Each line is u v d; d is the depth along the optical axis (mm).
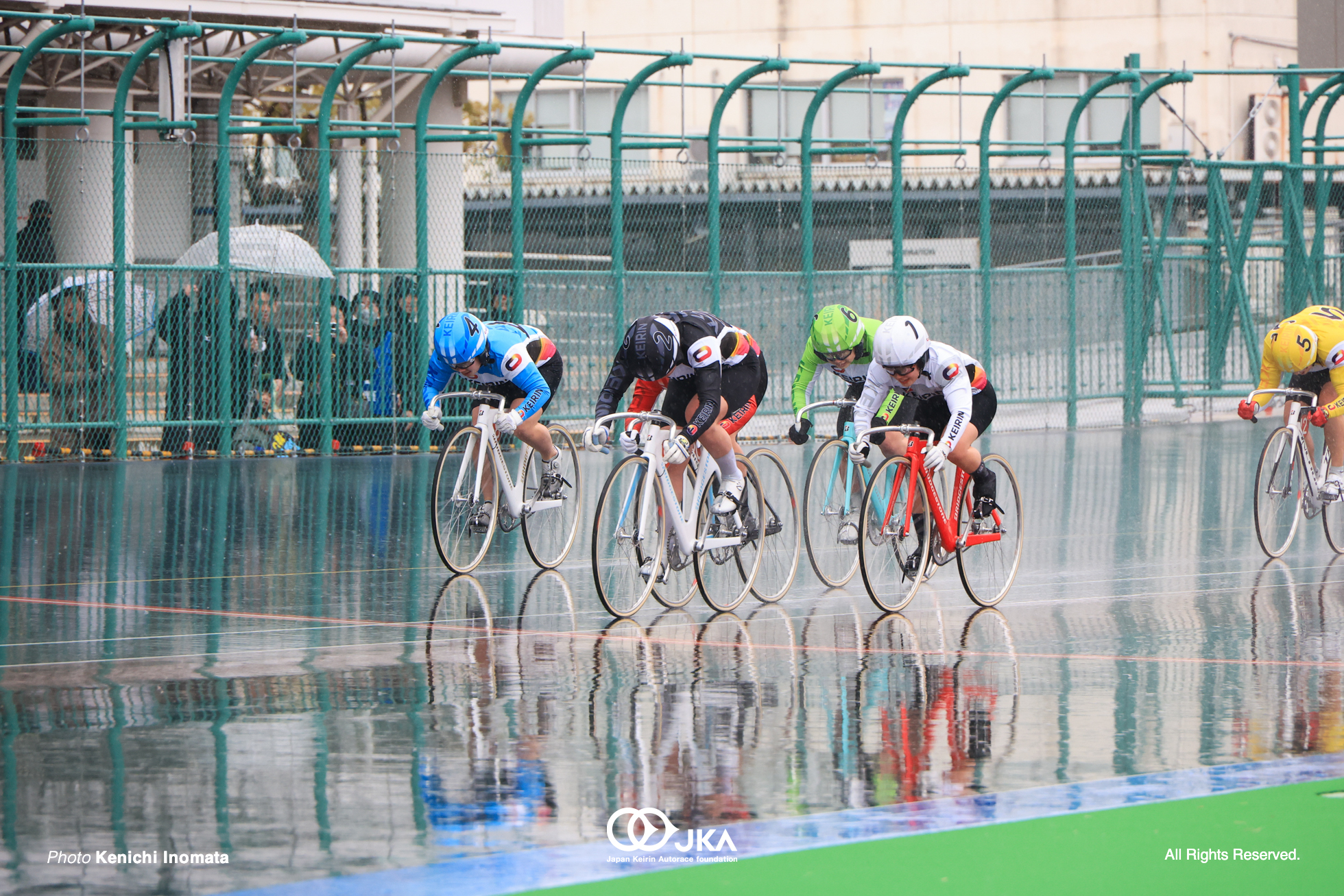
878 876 14094
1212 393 70875
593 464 53281
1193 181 72188
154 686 21703
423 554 35250
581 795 16453
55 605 28547
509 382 33312
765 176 85438
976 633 26062
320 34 55406
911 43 124438
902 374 26844
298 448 58750
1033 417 70688
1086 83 122000
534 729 19234
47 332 55500
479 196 84000
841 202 88688
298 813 15781
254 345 57875
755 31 126875
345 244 72938
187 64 61094
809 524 34438
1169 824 15633
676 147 63375
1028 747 18578
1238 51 119688
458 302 60875
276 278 57938
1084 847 14914
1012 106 123562
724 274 63875
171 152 69812
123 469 53406
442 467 32219
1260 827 15531
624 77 128000
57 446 55969
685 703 20672
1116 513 42438
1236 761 17953
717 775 17266
